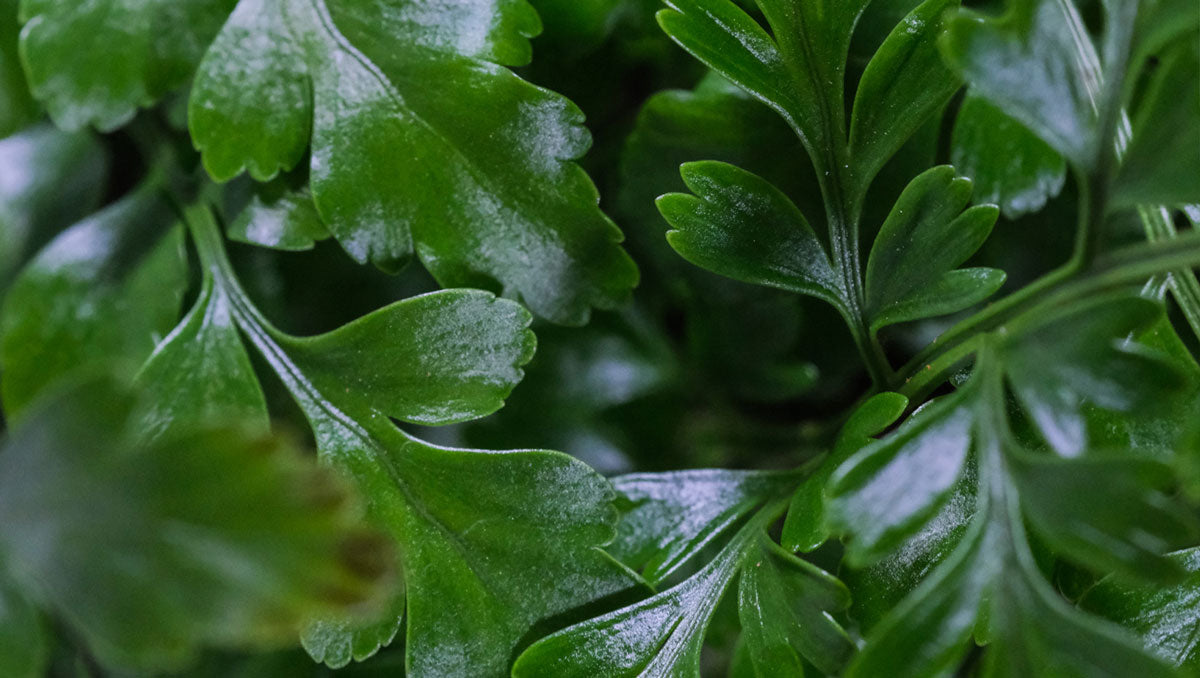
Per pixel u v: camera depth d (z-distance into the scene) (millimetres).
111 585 173
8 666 176
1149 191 180
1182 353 190
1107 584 188
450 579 187
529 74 205
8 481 174
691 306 213
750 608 189
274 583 172
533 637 187
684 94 200
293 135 191
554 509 188
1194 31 178
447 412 188
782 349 212
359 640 187
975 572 179
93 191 200
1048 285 185
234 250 207
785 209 190
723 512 194
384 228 190
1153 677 175
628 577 188
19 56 192
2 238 198
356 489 188
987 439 181
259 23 190
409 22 191
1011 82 179
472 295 188
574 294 191
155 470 173
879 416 186
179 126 197
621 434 215
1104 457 176
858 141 191
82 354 191
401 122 190
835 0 190
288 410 203
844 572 190
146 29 191
